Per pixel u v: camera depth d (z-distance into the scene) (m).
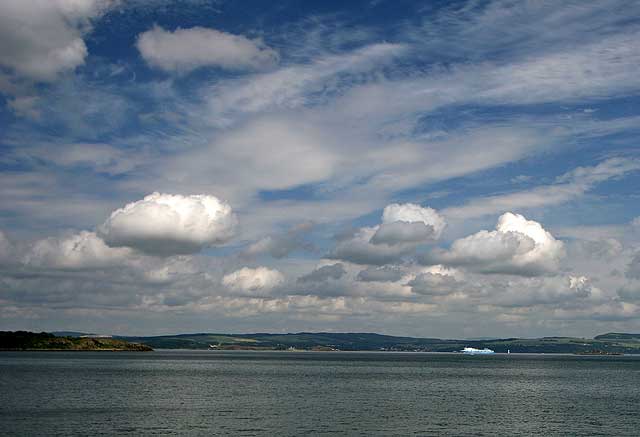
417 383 172.50
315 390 141.88
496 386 164.62
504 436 78.31
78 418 87.31
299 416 93.06
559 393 142.25
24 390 128.25
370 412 99.00
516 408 107.81
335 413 97.12
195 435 75.31
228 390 138.12
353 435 77.44
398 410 102.19
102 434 74.69
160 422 84.69
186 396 121.50
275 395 126.88
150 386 145.12
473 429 83.25
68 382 152.50
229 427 81.62
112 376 180.88
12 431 76.06
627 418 95.69
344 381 178.25
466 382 180.75
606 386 167.88
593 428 85.38
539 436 78.69
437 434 79.06
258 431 79.12
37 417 88.00
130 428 79.25
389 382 175.88
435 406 109.25
